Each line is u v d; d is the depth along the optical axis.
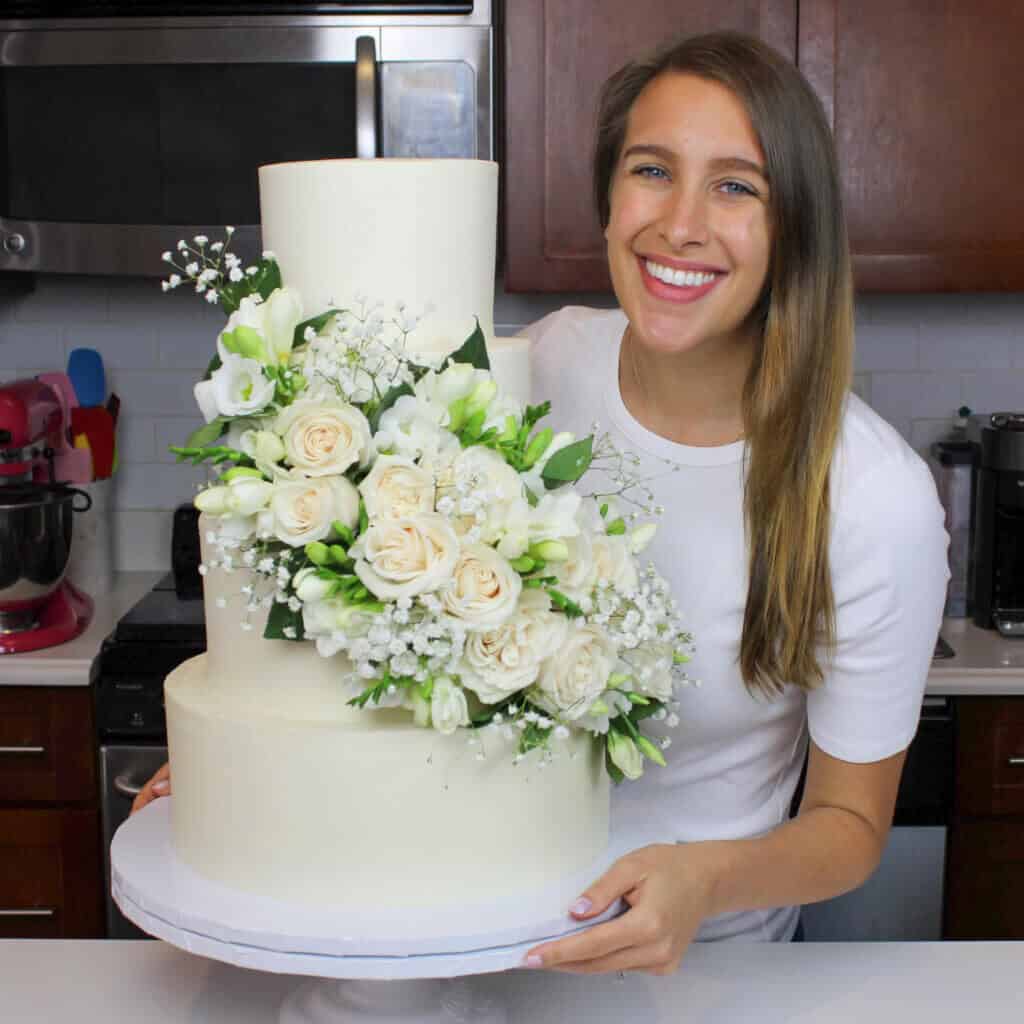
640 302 1.31
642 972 1.33
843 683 1.39
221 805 1.10
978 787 2.41
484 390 1.04
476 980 1.32
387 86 2.45
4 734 2.40
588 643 1.05
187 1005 1.28
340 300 1.13
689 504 1.43
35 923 2.45
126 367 2.95
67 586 2.58
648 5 2.44
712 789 1.51
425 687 1.02
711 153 1.23
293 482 1.00
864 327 2.93
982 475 2.61
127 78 2.46
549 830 1.12
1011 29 2.46
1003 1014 1.27
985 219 2.52
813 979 1.33
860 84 2.47
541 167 2.50
